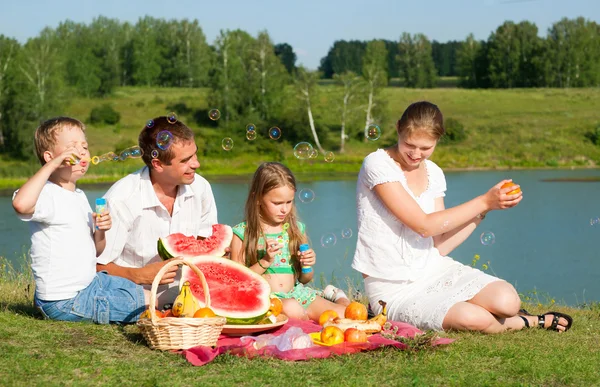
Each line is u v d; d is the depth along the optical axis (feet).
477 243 51.29
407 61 317.83
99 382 12.37
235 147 165.07
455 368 13.62
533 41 296.30
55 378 12.51
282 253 18.38
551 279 38.11
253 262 18.28
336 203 81.00
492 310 16.69
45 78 177.47
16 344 14.38
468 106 217.15
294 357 13.94
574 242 51.70
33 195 15.48
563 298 32.63
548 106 212.64
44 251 16.37
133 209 17.61
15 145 166.91
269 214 17.95
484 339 16.10
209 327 14.37
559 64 281.74
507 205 16.93
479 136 175.22
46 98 174.81
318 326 16.71
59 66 195.00
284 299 17.81
